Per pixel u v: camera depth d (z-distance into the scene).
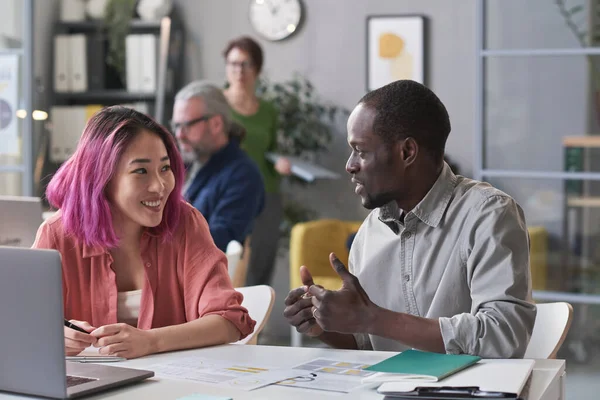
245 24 6.64
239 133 4.16
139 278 2.41
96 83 6.53
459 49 6.15
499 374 1.69
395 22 6.26
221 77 6.71
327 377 1.77
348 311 1.89
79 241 2.35
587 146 5.12
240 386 1.71
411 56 6.24
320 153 6.48
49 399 1.64
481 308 2.00
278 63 6.55
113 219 2.35
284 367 1.88
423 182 2.14
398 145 2.09
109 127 2.30
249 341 2.52
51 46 6.60
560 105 5.16
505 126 5.27
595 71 5.07
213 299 2.32
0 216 2.82
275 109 5.97
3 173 5.91
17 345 1.65
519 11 5.19
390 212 2.26
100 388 1.67
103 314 2.35
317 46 6.46
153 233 2.40
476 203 2.12
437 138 2.12
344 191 6.45
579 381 4.78
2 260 1.64
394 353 2.00
